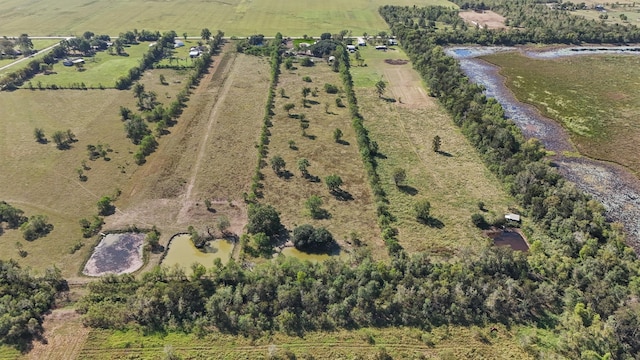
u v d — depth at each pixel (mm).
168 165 112188
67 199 98750
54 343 67000
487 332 70125
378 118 140750
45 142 120875
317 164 115188
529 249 87625
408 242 89250
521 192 102500
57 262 81875
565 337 68375
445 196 103938
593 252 83875
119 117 135500
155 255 84438
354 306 72688
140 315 70875
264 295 74000
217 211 96625
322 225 93625
